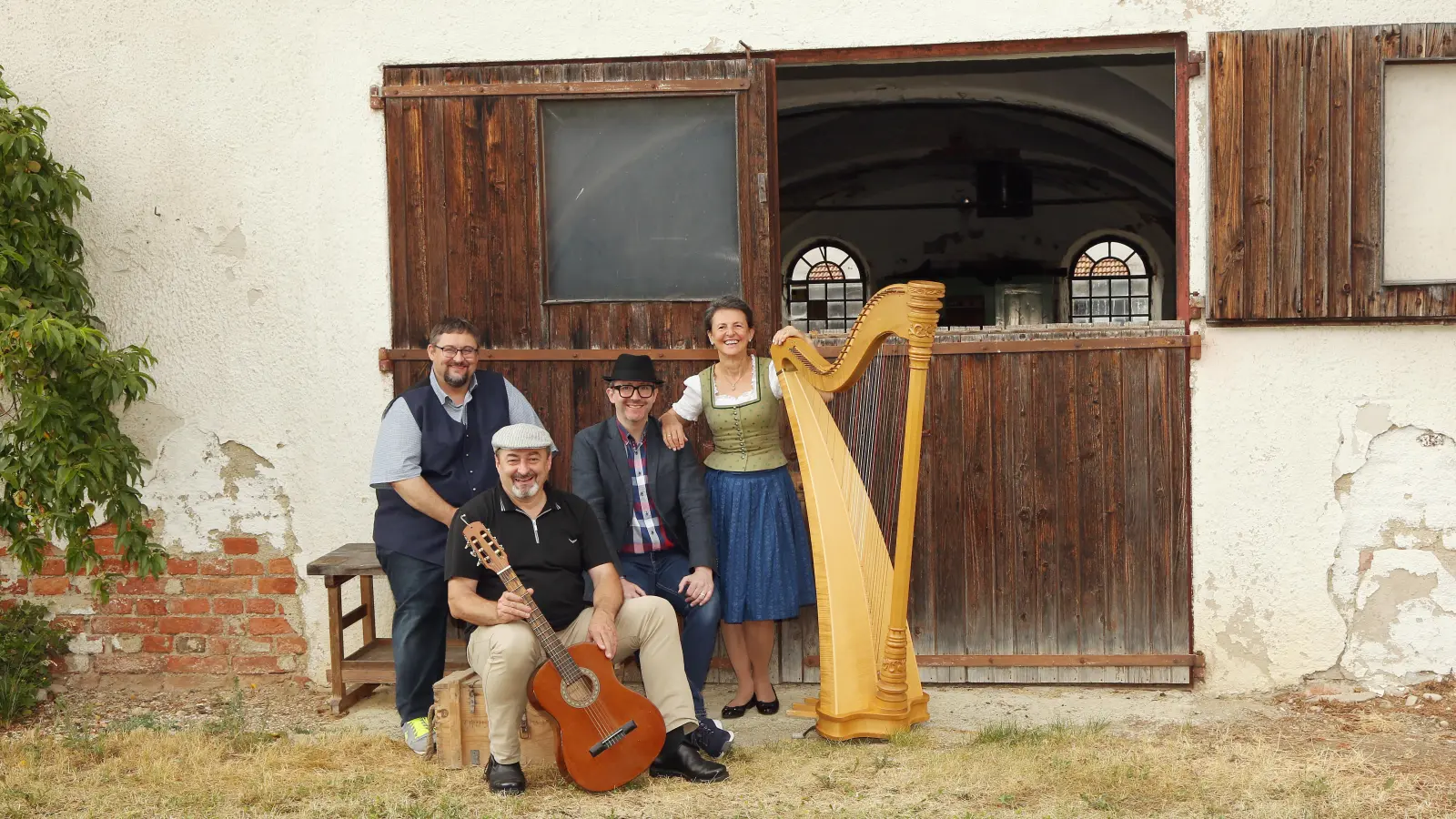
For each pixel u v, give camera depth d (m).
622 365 3.81
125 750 3.68
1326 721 3.94
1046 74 9.72
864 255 13.09
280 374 4.37
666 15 4.21
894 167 12.56
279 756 3.61
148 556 4.19
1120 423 4.21
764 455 3.96
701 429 4.30
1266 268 4.04
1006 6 4.11
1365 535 4.13
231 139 4.32
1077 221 12.80
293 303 4.35
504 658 3.28
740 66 4.21
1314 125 3.99
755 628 4.04
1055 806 3.14
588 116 4.29
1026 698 4.23
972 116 11.24
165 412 4.41
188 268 4.36
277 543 4.42
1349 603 4.16
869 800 3.21
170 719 4.11
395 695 4.20
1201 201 4.12
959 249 13.02
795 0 4.17
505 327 4.33
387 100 4.28
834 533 3.78
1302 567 4.16
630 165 4.30
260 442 4.39
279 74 4.29
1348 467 4.12
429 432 3.78
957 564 4.30
